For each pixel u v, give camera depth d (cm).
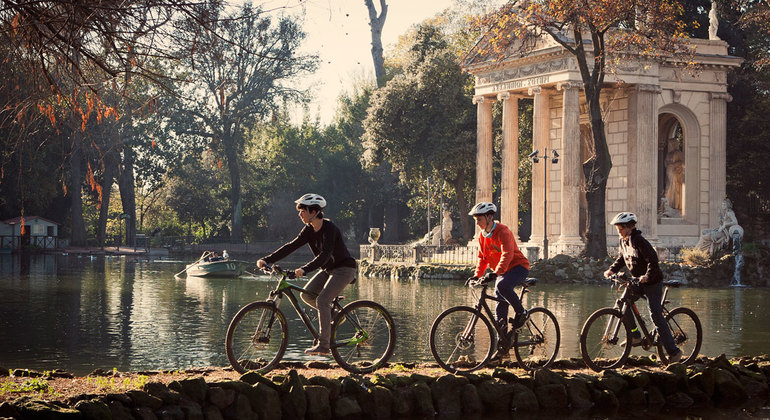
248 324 1138
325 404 1055
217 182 10738
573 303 3142
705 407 1222
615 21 4334
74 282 4166
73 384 1037
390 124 6700
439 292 3753
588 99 4550
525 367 1237
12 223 8038
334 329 1138
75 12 888
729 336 2169
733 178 6000
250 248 9169
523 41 4672
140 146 9269
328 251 1096
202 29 920
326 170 9881
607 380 1223
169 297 3406
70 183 8444
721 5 6059
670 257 4919
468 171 6800
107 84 991
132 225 9900
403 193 9225
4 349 1906
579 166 5056
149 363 1728
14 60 966
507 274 1199
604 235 4562
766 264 4350
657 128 5200
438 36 7162
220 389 1018
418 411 1108
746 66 5869
